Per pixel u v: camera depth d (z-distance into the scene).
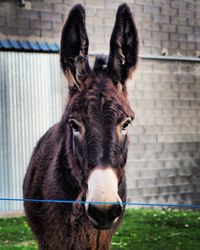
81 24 3.02
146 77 11.26
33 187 3.57
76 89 2.86
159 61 11.49
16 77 9.55
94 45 10.64
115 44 2.99
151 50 11.44
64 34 2.99
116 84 2.87
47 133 4.02
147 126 11.20
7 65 9.47
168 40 11.72
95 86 2.77
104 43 10.75
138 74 11.12
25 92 9.63
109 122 2.62
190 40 12.12
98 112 2.64
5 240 6.88
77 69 2.91
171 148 11.52
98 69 2.97
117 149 2.62
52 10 10.05
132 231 7.63
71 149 3.01
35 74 9.73
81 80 2.85
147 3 11.41
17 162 9.51
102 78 2.85
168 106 11.55
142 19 11.34
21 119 9.59
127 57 3.03
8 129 9.45
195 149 11.95
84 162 2.66
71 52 3.00
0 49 9.41
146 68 11.28
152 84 11.34
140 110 11.12
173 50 11.79
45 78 9.82
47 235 3.35
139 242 6.82
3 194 9.34
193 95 12.02
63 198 3.16
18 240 6.89
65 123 3.28
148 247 6.51
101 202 2.43
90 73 2.90
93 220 2.55
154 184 11.19
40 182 3.48
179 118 11.73
